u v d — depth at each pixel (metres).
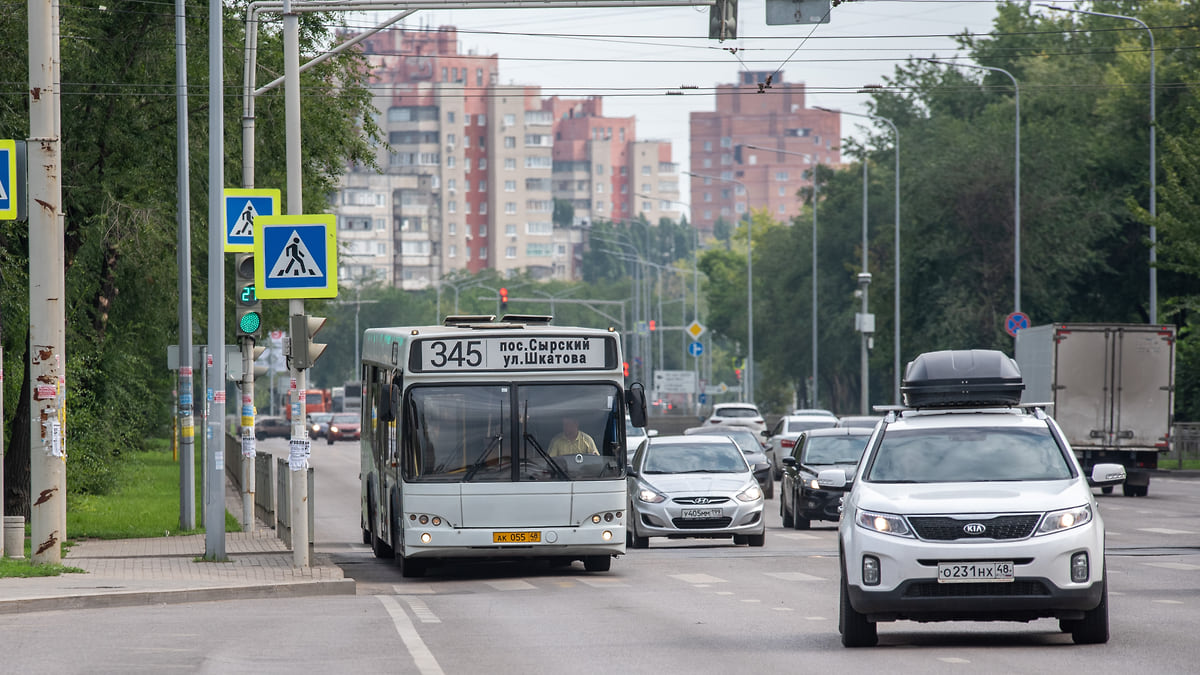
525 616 39.75
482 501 51.56
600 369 52.78
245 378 74.19
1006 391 36.47
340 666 29.97
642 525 64.94
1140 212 124.38
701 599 44.09
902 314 185.75
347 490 122.94
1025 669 28.66
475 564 59.50
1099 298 180.50
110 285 90.69
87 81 79.94
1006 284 175.50
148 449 169.62
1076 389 97.56
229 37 88.44
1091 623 32.03
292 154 54.81
